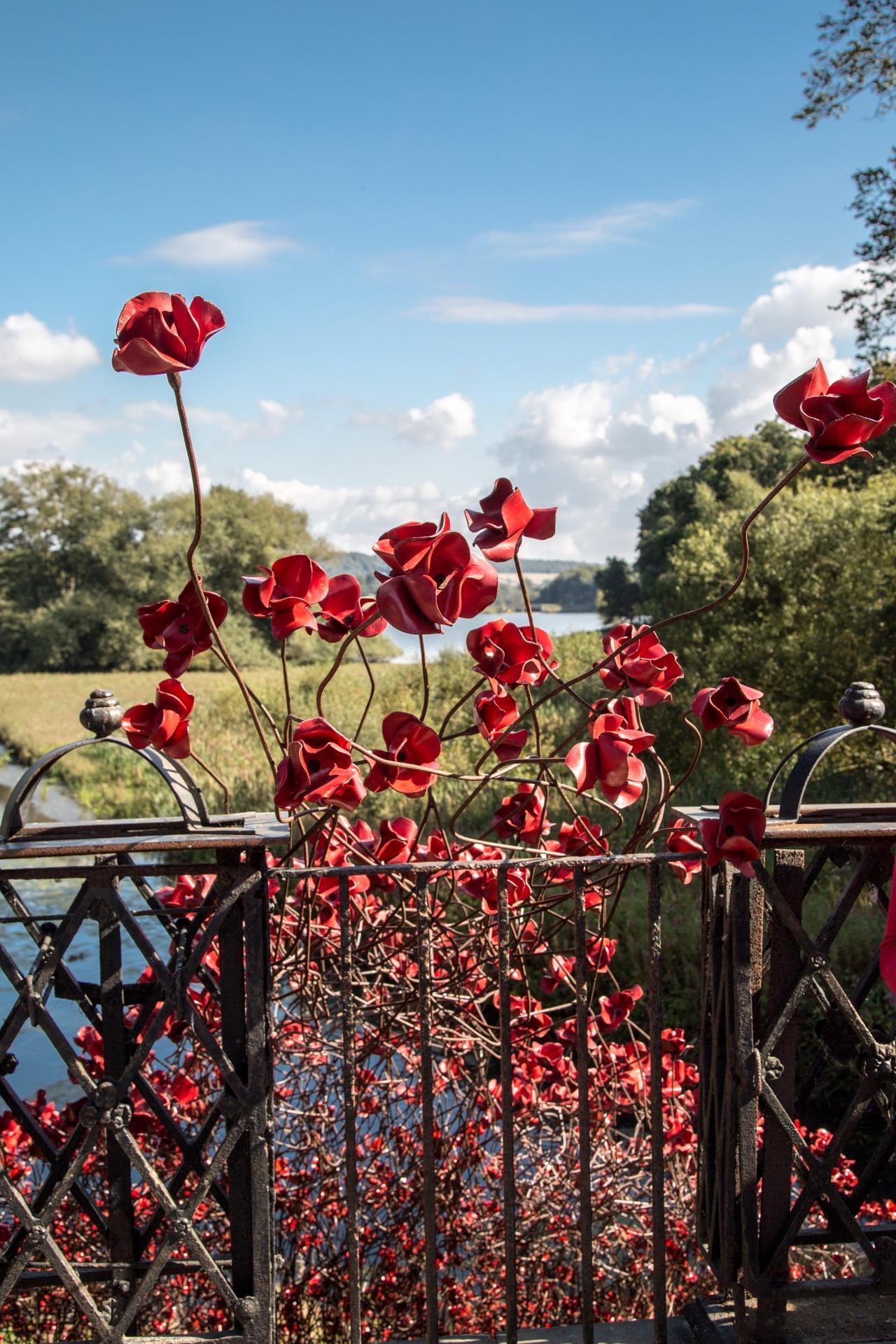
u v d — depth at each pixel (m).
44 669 65.56
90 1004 1.68
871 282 13.03
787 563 15.62
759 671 15.52
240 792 14.57
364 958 2.32
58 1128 2.56
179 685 1.66
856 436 1.50
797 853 1.76
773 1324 1.77
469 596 1.53
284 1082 2.46
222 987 1.68
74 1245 2.42
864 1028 1.75
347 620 1.88
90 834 1.67
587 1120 1.83
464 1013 2.39
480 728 1.82
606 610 57.59
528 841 2.22
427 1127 1.83
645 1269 2.64
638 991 2.54
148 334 1.38
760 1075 1.75
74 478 70.06
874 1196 1.89
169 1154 2.49
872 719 1.82
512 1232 1.84
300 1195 2.44
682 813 1.90
